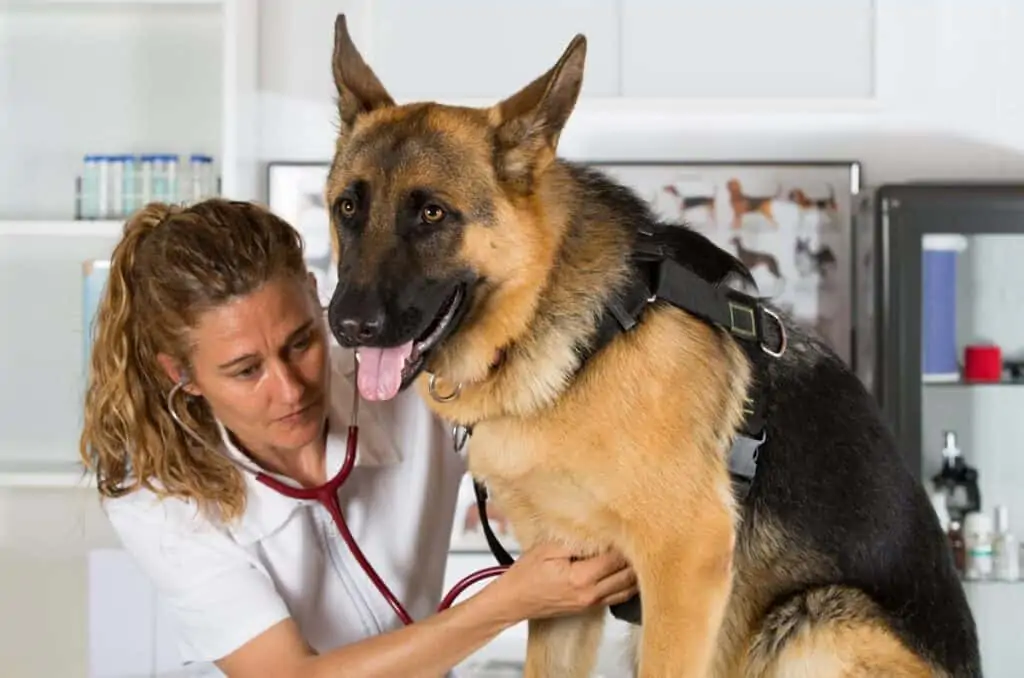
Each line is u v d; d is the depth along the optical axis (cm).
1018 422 273
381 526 175
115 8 287
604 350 150
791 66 289
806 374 169
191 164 279
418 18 288
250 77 280
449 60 288
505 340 151
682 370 152
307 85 291
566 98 154
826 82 289
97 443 163
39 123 295
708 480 153
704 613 152
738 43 288
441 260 147
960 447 273
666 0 288
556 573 154
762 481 163
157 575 161
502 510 165
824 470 167
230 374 153
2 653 297
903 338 258
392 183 148
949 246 264
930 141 291
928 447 272
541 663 174
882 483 171
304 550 168
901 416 259
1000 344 272
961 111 290
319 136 291
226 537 162
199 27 293
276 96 291
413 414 180
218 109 293
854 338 284
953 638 175
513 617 155
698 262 164
